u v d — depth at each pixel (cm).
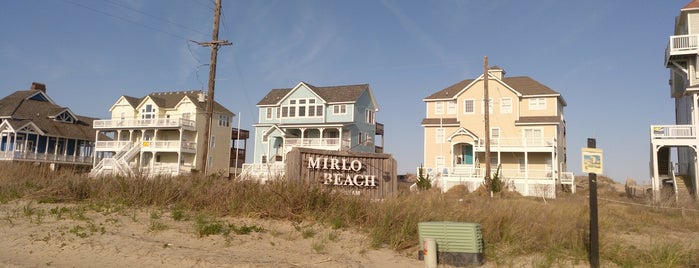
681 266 845
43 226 961
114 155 5003
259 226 1000
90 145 5634
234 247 837
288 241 898
